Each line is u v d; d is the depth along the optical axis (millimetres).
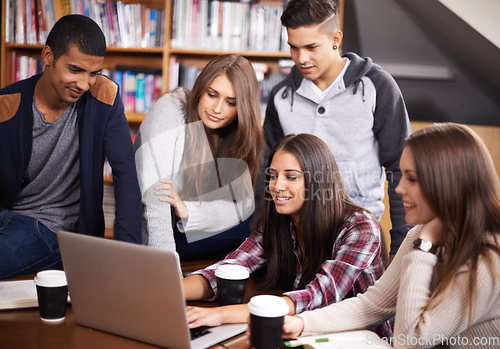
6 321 1278
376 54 3699
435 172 1227
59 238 1243
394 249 2182
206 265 1875
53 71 1787
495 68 3201
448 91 3668
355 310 1369
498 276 1178
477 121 3664
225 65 1921
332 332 1325
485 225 1220
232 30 3555
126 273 1154
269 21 3518
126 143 1964
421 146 1253
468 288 1177
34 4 3701
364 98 2217
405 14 3582
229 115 1962
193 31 3596
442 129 1263
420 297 1211
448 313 1182
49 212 2006
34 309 1373
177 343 1136
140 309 1160
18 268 1831
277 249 1688
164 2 3801
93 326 1253
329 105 2250
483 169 1220
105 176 3711
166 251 1086
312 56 2084
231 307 1346
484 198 1217
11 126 1889
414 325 1190
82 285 1237
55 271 1322
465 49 3293
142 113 3715
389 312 1385
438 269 1265
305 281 1601
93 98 1937
